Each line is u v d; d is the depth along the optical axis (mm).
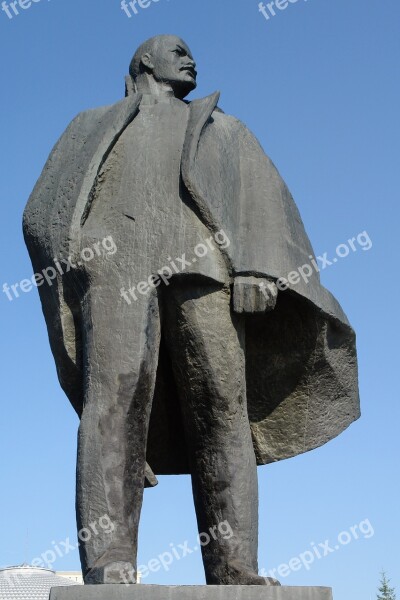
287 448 5855
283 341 5719
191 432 5480
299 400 5805
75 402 5504
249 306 5344
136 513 5074
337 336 5688
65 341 5387
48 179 5621
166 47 5941
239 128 5836
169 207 5383
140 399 5164
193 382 5395
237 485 5355
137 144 5543
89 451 5066
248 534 5328
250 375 5801
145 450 5191
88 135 5637
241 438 5414
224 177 5574
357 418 5914
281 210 5648
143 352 5191
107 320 5227
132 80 6000
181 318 5352
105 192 5488
